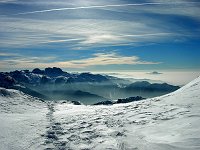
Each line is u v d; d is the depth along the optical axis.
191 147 14.20
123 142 15.84
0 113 32.47
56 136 18.52
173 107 27.08
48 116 29.89
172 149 14.17
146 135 18.05
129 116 25.81
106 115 28.05
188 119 20.39
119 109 32.12
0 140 17.16
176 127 18.86
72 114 30.91
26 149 15.33
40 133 19.28
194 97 30.08
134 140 16.39
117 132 18.72
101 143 16.08
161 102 32.41
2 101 42.25
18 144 16.30
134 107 32.03
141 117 24.47
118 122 23.14
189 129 17.62
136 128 20.39
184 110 24.41
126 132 19.06
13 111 35.16
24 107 39.84
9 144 16.30
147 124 21.31
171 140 16.08
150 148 14.52
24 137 18.02
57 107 43.19
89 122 23.97
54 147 15.68
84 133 19.19
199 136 15.80
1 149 15.29
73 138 17.78
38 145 16.06
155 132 18.52
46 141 16.91
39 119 26.81
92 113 30.75
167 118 22.28
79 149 15.16
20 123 23.67
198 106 25.11
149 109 28.58
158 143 15.38
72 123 23.83
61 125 22.92
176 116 22.47
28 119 26.64
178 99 31.48
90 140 17.03
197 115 21.28
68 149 15.26
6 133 19.16
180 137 16.31
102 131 19.52
